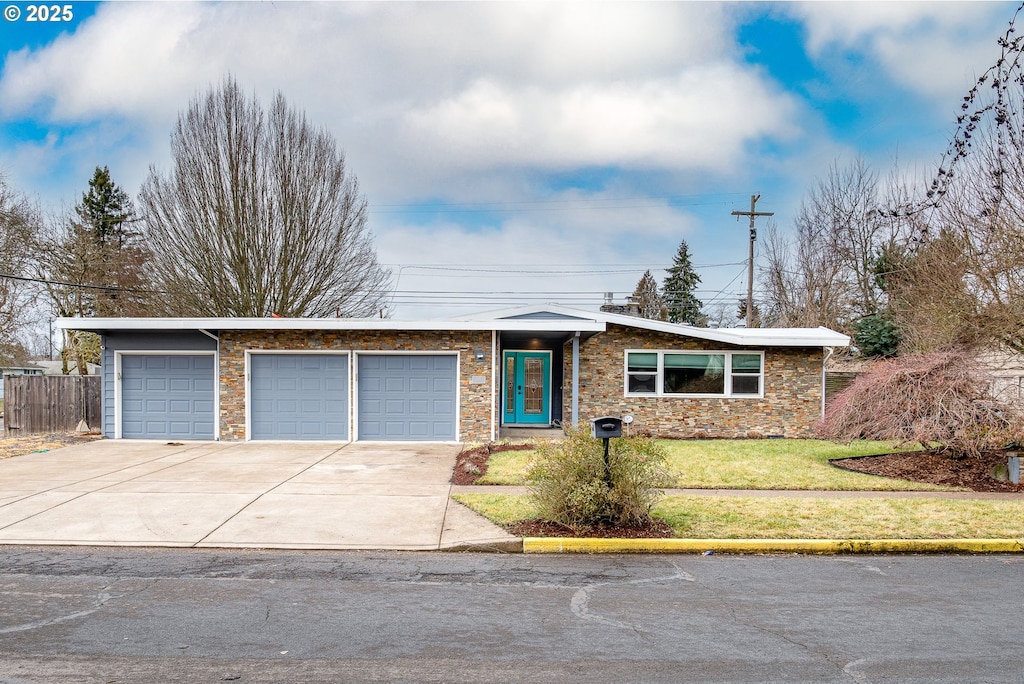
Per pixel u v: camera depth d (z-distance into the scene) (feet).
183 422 52.49
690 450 48.52
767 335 59.93
